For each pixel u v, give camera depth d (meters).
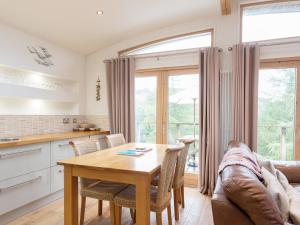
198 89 3.67
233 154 1.99
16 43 3.14
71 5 2.93
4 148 2.42
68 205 2.07
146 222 1.82
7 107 3.26
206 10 3.41
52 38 3.62
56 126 3.90
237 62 3.26
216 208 1.30
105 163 2.03
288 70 3.27
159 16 3.52
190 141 2.77
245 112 3.20
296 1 3.32
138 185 1.83
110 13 3.25
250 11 3.53
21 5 2.74
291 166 2.54
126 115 4.02
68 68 4.09
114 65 4.16
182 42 3.89
